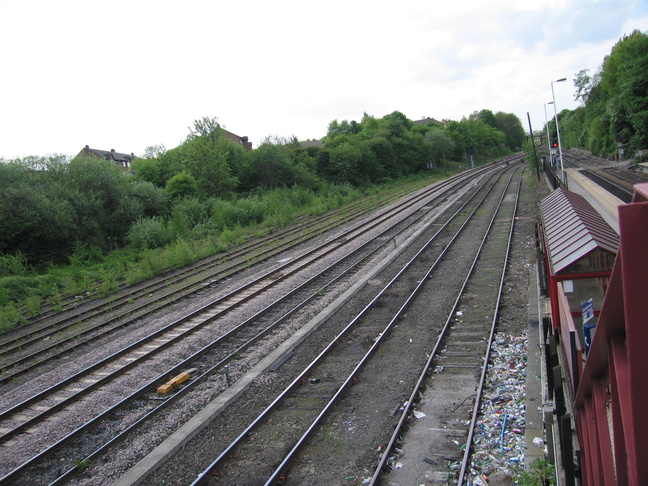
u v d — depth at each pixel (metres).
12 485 8.12
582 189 35.31
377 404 9.53
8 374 13.45
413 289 17.12
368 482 7.25
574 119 93.19
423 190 53.50
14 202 30.55
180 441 8.68
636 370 2.22
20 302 22.61
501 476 7.05
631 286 2.15
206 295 19.23
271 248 27.61
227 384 10.91
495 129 148.00
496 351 11.38
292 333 13.77
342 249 25.22
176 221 35.25
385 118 113.12
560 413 6.11
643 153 48.34
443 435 8.27
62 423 9.87
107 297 21.50
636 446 2.30
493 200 38.62
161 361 12.48
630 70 46.25
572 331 7.24
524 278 16.92
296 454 8.10
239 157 54.31
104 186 37.28
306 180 55.94
